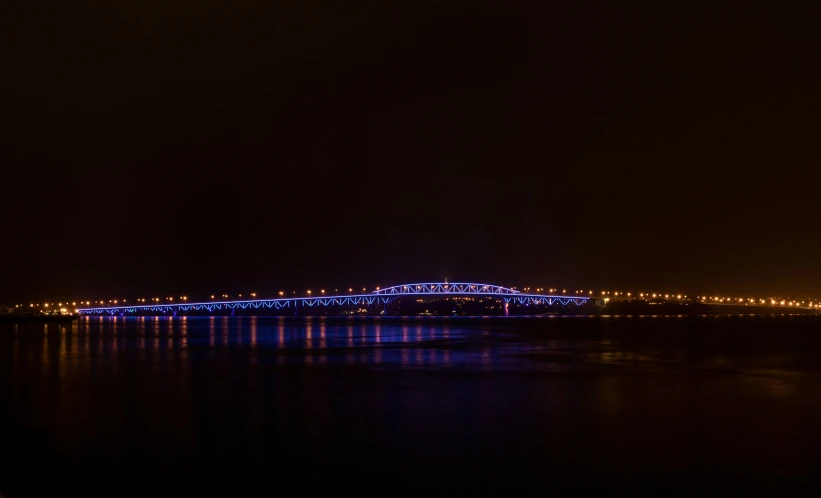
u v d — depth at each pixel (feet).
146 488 45.98
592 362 139.54
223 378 109.81
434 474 49.19
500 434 62.34
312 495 44.50
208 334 291.99
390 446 57.62
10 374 117.19
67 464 51.98
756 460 53.11
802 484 46.96
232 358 152.35
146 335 284.41
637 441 59.52
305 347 195.11
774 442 59.31
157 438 61.05
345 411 75.15
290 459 53.36
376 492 44.98
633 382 103.14
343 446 57.62
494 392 91.09
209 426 66.49
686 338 253.03
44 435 62.59
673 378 108.58
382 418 70.69
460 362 139.85
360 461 52.60
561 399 84.23
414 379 107.34
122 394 90.53
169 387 97.91
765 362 140.77
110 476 48.85
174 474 49.21
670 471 49.85
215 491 45.37
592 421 69.00
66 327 406.62
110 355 162.81
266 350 180.96
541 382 102.78
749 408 77.36
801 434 62.49
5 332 313.32
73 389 96.07
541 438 60.59
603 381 104.37
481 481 47.44
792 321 567.59
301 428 65.46
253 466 51.42
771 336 271.69
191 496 44.19
